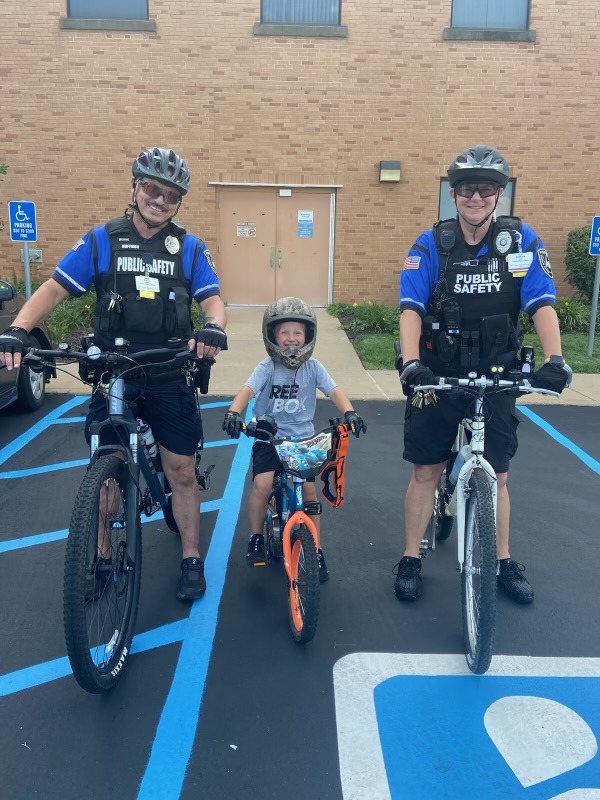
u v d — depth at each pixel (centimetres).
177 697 271
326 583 362
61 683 279
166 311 304
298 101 1187
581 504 468
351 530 425
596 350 967
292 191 1230
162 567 374
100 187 1203
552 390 279
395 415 683
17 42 1148
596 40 1177
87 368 293
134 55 1159
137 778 232
